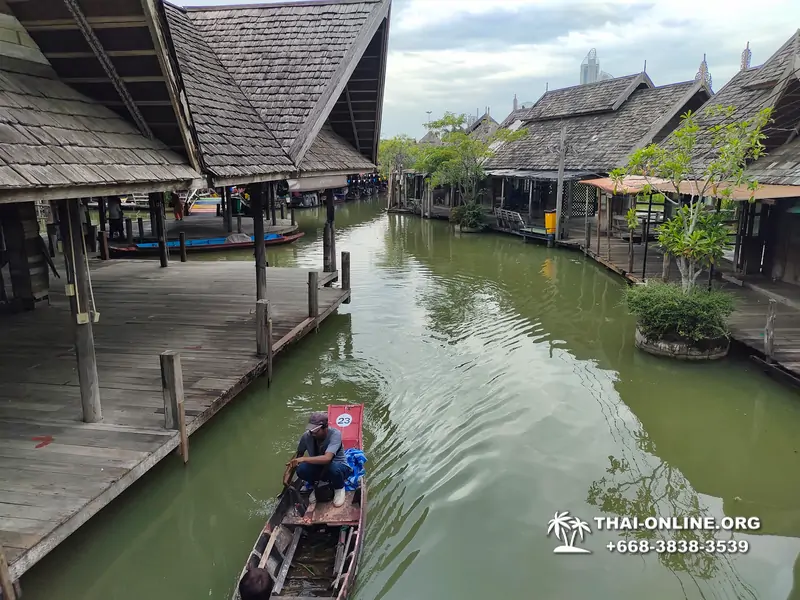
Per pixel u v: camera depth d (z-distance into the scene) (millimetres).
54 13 5758
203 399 7086
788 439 7754
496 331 12383
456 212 28797
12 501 4855
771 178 11938
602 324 12820
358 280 17500
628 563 5469
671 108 22766
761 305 11875
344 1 12297
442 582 5203
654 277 14953
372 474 6875
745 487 6723
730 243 10914
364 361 10500
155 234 22453
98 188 5191
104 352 8805
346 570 4844
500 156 30797
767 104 12352
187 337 9617
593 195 28734
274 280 14102
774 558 5539
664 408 8625
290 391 9188
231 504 6391
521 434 7871
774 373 9070
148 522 6066
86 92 6676
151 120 6770
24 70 6035
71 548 5641
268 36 12078
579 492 6590
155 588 5254
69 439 6000
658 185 14031
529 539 5801
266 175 8586
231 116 9305
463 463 7141
